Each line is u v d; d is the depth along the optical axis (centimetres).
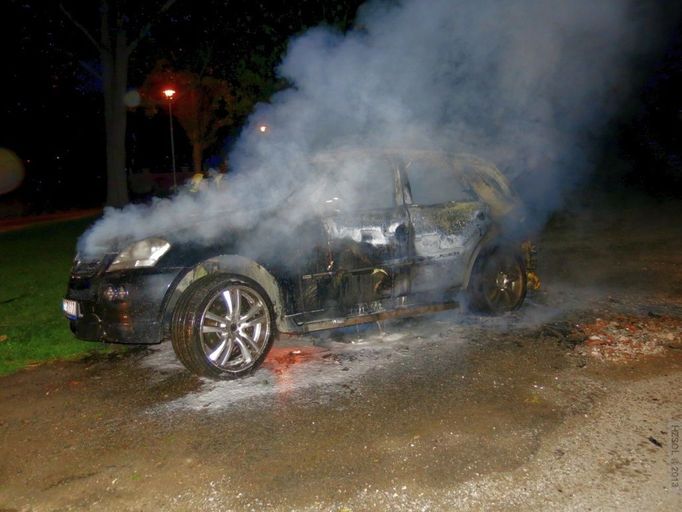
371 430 386
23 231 1712
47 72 1731
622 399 425
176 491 327
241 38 1600
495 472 335
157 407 434
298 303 511
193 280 493
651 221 1344
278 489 325
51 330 616
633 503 308
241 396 448
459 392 441
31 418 425
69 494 329
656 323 599
